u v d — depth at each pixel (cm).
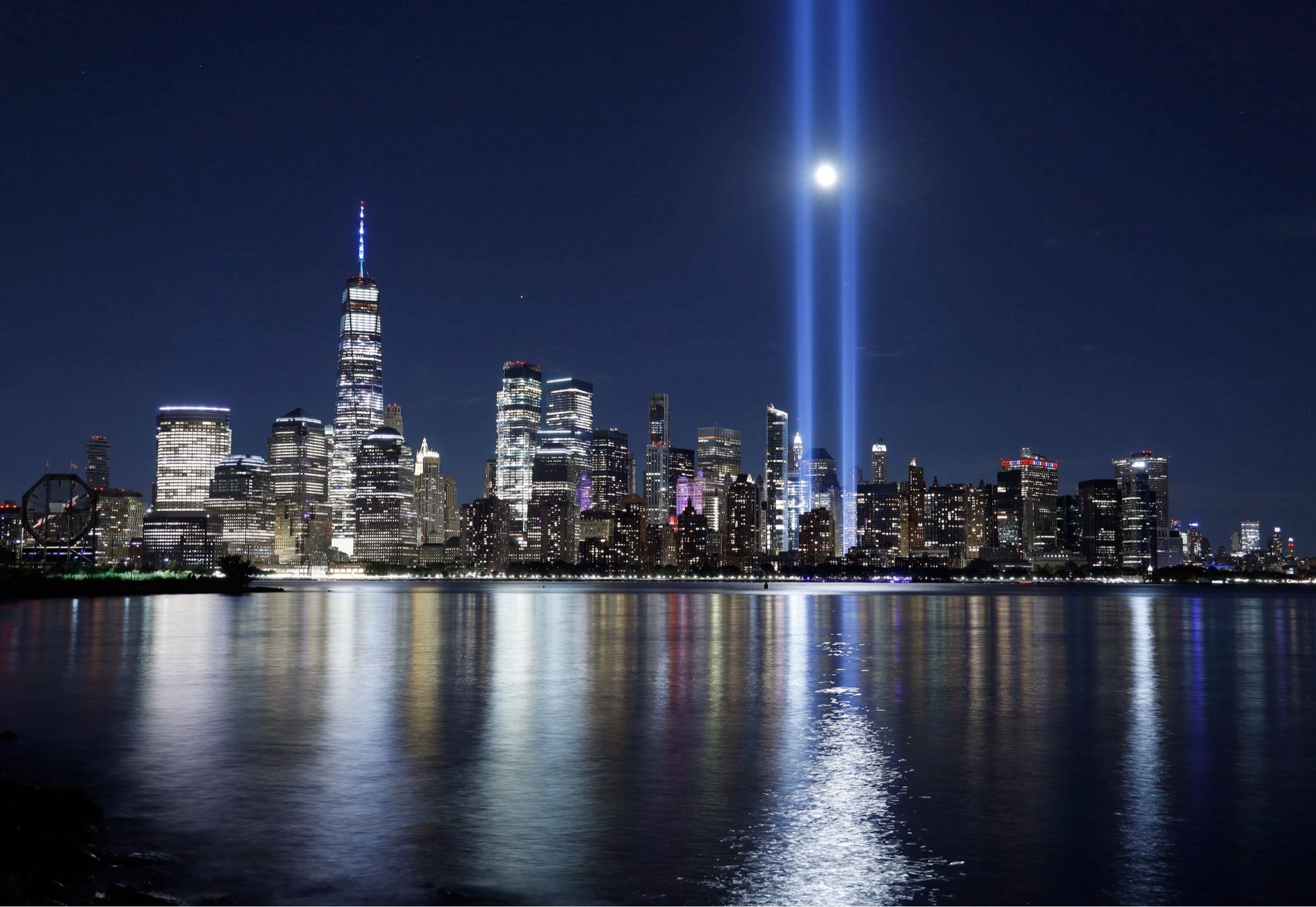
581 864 3247
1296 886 3077
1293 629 17450
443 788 4259
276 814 3806
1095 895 3000
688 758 4925
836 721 6144
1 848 2991
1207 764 4856
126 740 5328
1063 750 5184
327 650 11156
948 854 3366
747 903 2911
